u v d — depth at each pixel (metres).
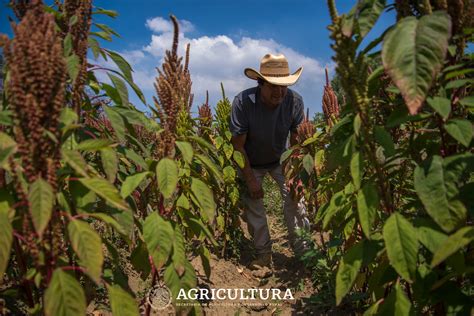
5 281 2.51
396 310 1.65
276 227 6.59
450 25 1.39
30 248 1.53
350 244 2.84
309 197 4.12
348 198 2.40
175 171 2.00
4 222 1.48
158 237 1.96
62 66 1.47
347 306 3.36
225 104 4.78
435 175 1.54
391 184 2.59
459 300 1.65
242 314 3.56
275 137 4.59
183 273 2.11
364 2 1.65
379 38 1.73
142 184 2.47
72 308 1.43
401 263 1.51
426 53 1.38
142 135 4.27
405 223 1.58
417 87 1.36
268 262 4.66
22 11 1.92
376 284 2.02
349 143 1.87
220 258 4.74
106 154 1.94
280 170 4.84
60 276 1.46
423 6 1.58
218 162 4.59
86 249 1.49
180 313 2.02
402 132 2.68
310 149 3.88
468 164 1.52
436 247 1.56
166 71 2.15
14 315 2.08
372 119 1.86
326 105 3.63
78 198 1.76
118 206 1.57
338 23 1.58
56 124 1.50
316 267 3.82
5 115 1.77
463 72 1.56
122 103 2.26
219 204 4.70
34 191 1.38
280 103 4.43
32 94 1.41
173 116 2.15
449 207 1.48
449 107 1.52
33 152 1.44
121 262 3.87
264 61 4.31
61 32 2.13
